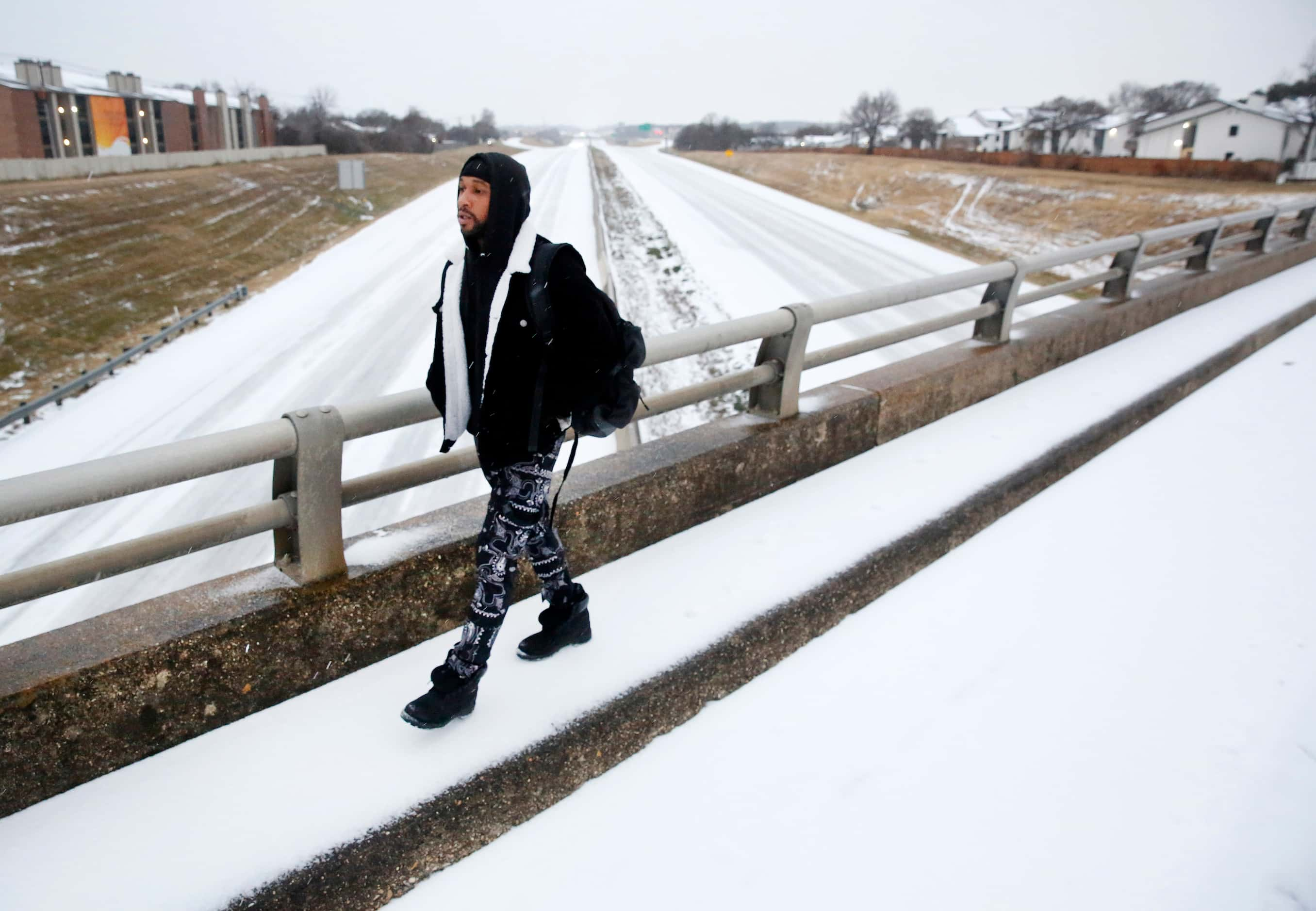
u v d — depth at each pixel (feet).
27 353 68.85
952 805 8.07
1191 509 13.70
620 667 8.86
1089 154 282.56
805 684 9.77
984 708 9.37
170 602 7.91
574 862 7.43
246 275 101.24
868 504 12.71
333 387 61.05
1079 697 9.53
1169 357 20.22
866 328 66.80
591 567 10.80
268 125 268.41
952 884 7.26
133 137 203.62
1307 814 7.91
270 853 6.52
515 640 9.30
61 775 7.00
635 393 7.09
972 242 122.31
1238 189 130.41
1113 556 12.39
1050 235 122.21
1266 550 12.44
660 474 11.25
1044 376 19.01
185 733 7.63
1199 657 10.18
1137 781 8.34
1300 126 189.78
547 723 7.99
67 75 196.54
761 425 13.01
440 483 40.16
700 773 8.45
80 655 7.06
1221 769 8.46
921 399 15.71
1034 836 7.73
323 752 7.56
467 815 7.32
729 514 12.42
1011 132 304.91
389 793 7.12
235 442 7.32
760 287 85.51
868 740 8.92
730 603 10.05
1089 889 7.18
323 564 8.38
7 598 6.61
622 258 106.42
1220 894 7.12
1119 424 16.47
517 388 6.97
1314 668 9.91
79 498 6.53
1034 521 13.47
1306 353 21.84
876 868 7.41
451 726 7.92
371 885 6.82
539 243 6.80
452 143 461.37
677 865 7.42
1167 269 78.07
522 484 7.31
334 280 98.22
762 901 7.10
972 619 10.96
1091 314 20.99
